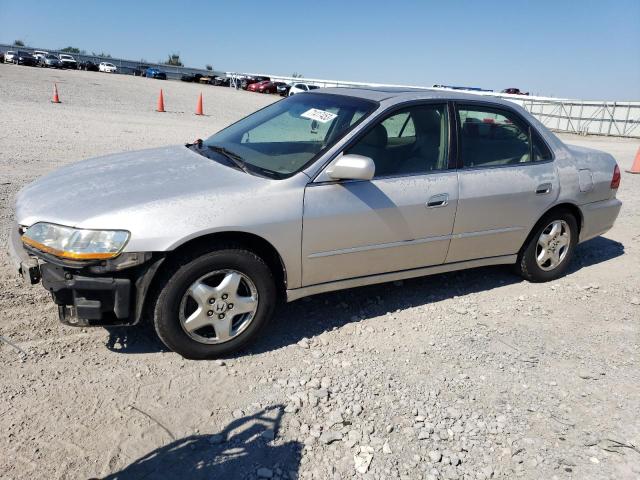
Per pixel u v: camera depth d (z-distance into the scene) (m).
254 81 55.84
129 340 3.58
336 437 2.81
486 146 4.47
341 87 4.75
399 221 3.93
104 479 2.44
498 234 4.55
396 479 2.59
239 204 3.33
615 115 30.56
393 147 4.00
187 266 3.21
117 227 3.05
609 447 2.91
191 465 2.56
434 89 4.62
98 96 25.00
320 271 3.74
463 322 4.24
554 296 4.89
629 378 3.60
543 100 34.41
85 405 2.91
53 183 3.63
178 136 13.16
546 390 3.40
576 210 5.10
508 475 2.68
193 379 3.23
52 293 3.08
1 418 2.74
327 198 3.61
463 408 3.16
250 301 3.48
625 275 5.56
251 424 2.87
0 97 19.03
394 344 3.83
